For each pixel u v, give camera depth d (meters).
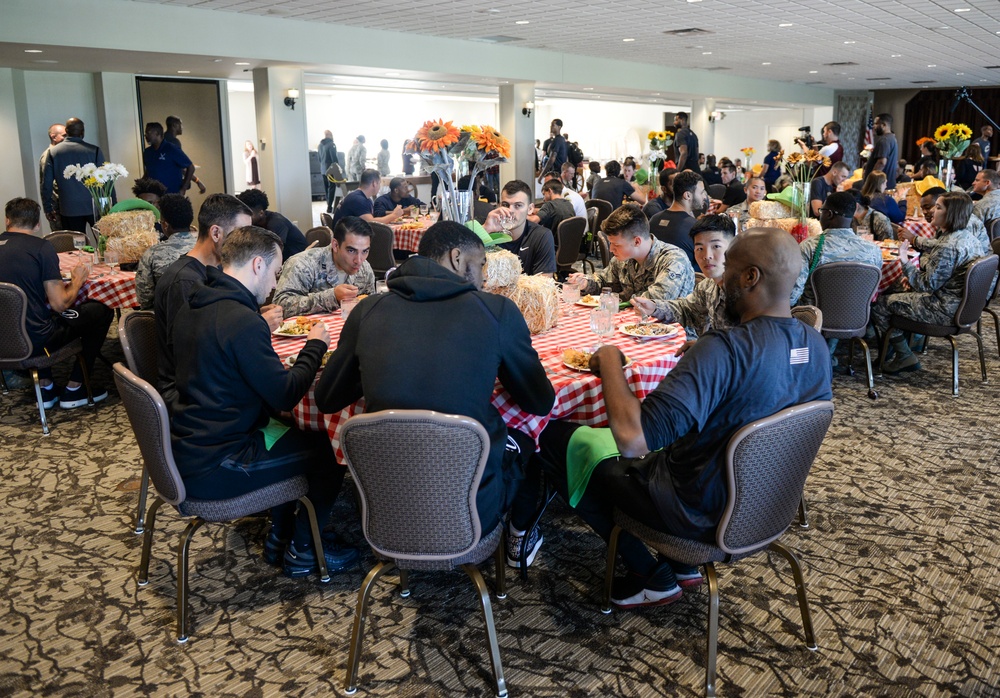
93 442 3.88
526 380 2.15
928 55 13.65
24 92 10.20
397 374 2.00
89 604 2.55
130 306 4.37
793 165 5.61
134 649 2.32
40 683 2.17
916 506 3.18
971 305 4.41
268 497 2.40
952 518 3.08
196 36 8.62
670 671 2.21
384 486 1.97
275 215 4.94
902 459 3.64
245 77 11.82
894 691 2.12
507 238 3.10
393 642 2.35
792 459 1.97
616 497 2.23
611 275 3.84
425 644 2.34
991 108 22.41
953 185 8.84
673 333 2.86
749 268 1.92
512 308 2.13
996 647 2.30
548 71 12.97
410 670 2.22
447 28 10.29
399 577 2.63
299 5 8.41
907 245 4.80
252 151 15.95
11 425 4.11
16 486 3.39
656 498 2.06
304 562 2.68
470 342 2.03
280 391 2.26
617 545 2.42
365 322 2.09
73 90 10.67
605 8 8.69
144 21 8.16
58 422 4.16
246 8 8.61
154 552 2.87
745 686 2.14
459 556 2.04
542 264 4.10
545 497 2.72
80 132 8.12
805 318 2.92
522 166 14.01
